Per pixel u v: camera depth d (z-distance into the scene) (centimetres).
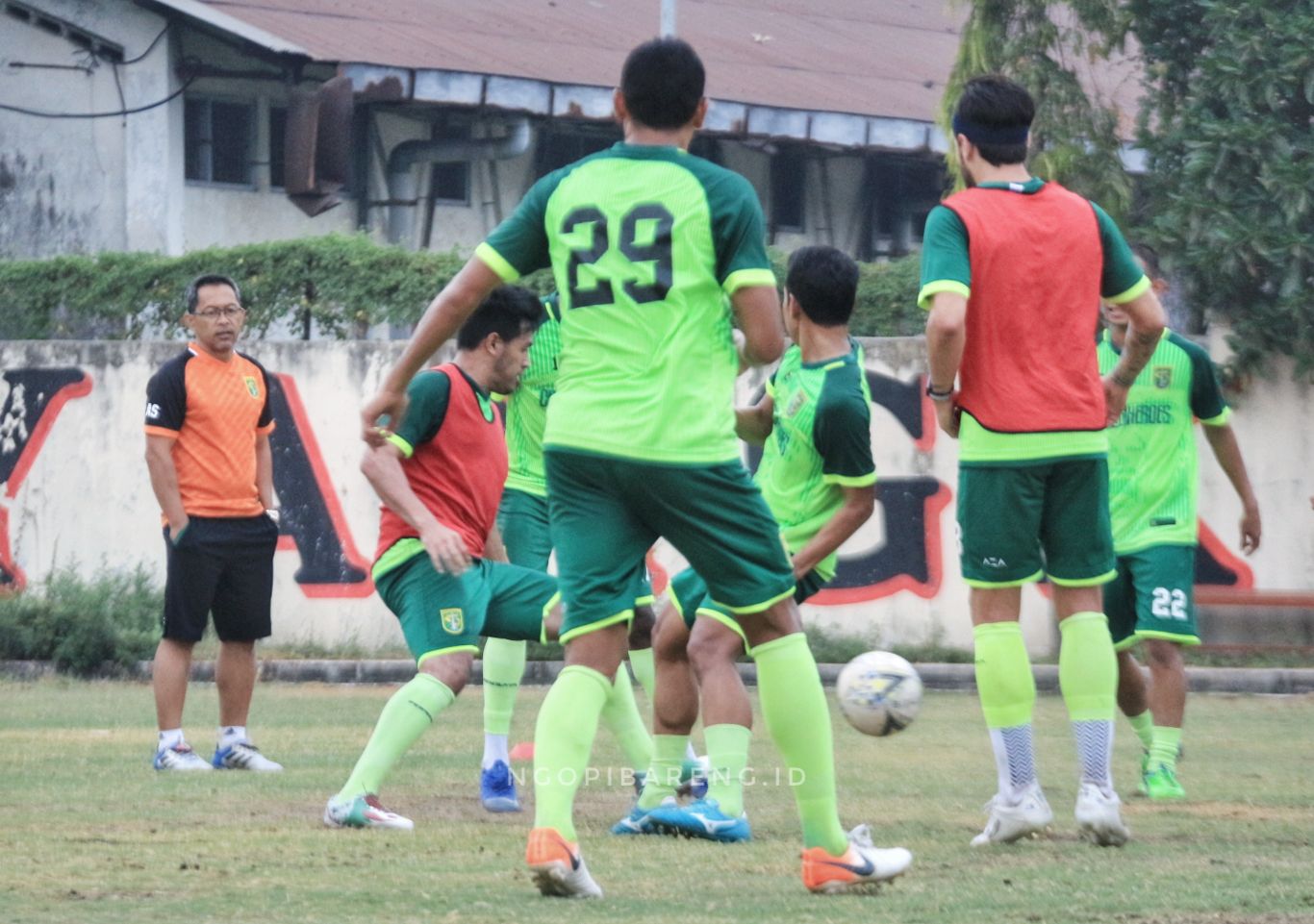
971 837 2294
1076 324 2203
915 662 5356
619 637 1750
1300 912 1716
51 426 5975
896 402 5488
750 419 2544
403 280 5984
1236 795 2825
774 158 9588
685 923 1619
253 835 2264
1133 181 6281
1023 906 1744
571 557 1731
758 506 1725
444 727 4019
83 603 5512
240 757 3200
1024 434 2186
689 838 2258
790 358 2469
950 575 5462
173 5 8288
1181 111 5909
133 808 2566
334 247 6047
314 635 5725
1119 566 3002
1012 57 6222
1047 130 6138
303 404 5759
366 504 5722
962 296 2152
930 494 5472
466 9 9750
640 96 1742
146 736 3753
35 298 6400
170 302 6253
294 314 6056
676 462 1683
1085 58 6488
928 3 12825
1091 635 2216
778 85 9419
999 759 2244
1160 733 2869
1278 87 5550
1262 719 4316
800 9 11775
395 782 2972
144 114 8512
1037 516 2216
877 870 1808
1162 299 5562
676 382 1691
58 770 3109
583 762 1733
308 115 8050
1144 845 2211
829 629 5478
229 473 3278
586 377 1720
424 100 8281
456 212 9181
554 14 10112
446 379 2453
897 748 3556
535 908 1705
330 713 4362
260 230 8838
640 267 1700
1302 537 5397
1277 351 5403
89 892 1808
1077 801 2230
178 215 8562
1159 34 6025
